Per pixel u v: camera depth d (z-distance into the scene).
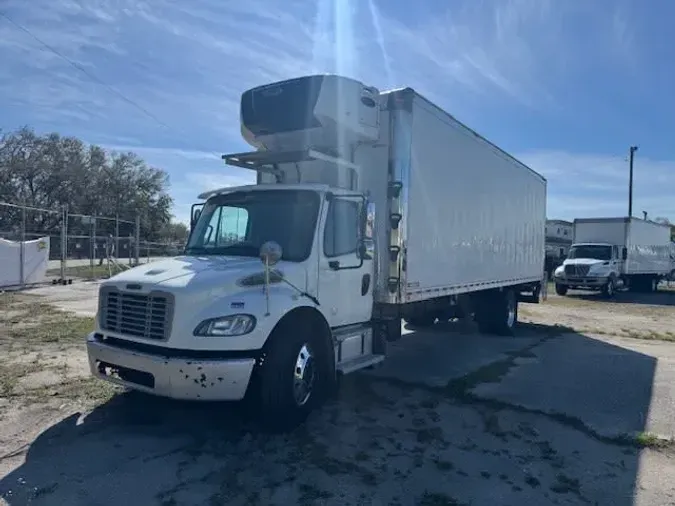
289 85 6.31
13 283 18.58
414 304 8.38
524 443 4.99
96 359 4.97
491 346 10.16
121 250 36.28
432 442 4.93
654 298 23.73
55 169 58.47
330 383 5.62
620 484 4.19
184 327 4.52
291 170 6.74
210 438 4.83
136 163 66.12
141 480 3.97
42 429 4.95
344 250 5.96
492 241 10.06
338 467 4.32
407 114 6.64
